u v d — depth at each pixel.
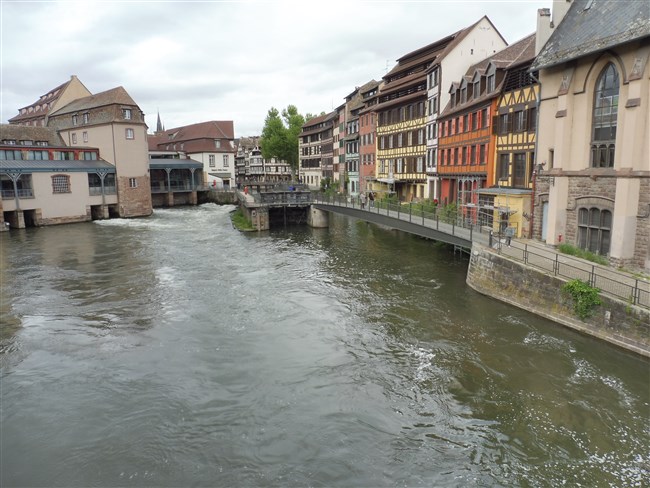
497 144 25.91
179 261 25.34
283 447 8.98
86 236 34.47
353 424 9.69
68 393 10.98
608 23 16.83
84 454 8.80
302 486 7.96
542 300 15.25
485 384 11.23
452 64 34.84
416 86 40.72
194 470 8.37
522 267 16.08
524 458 8.65
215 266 24.06
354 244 30.98
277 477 8.19
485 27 35.28
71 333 14.69
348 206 34.59
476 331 14.34
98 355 13.05
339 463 8.52
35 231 37.50
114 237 33.91
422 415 10.02
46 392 11.02
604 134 16.98
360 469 8.38
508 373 11.72
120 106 47.66
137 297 18.45
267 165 108.81
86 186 44.34
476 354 12.80
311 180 81.69
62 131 53.00
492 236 19.89
